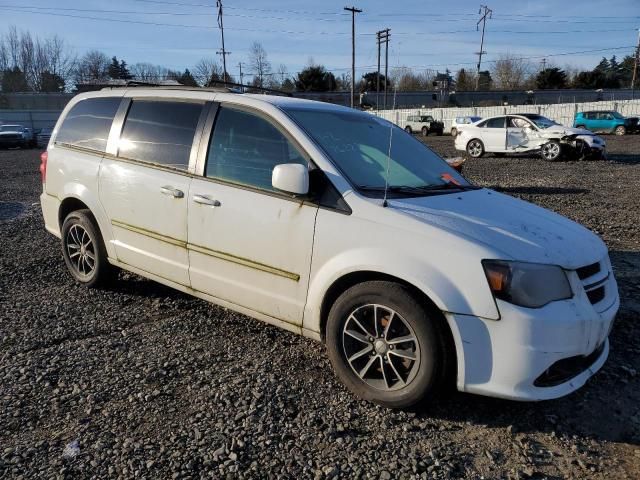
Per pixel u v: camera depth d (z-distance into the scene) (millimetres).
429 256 2984
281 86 75812
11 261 6219
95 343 4062
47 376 3553
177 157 4191
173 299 4984
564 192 11391
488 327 2867
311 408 3207
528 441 2922
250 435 2936
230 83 4703
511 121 20156
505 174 15023
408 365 3131
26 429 2982
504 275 2850
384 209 3205
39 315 4590
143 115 4566
